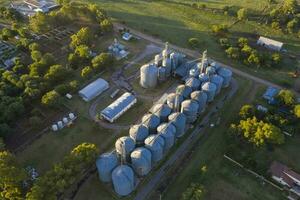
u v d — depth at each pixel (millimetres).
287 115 101375
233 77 118062
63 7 138625
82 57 117812
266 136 88562
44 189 72750
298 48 134625
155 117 90312
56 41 130125
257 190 82188
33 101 102750
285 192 81688
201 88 103312
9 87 101938
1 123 92188
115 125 97812
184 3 163875
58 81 109875
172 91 110438
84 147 82000
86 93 104500
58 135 94000
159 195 79875
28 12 148500
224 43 130875
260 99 109125
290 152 92125
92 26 140000
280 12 150750
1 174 72812
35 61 116000
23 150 89438
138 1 164000
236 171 86312
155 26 144625
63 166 78438
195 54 128125
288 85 114938
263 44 133875
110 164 78062
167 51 114500
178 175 84688
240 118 100438
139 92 109625
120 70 118188
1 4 154000
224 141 94438
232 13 156250
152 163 85750
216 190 81812
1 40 129125
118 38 134750
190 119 96688
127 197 79375
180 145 92562
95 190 80688
